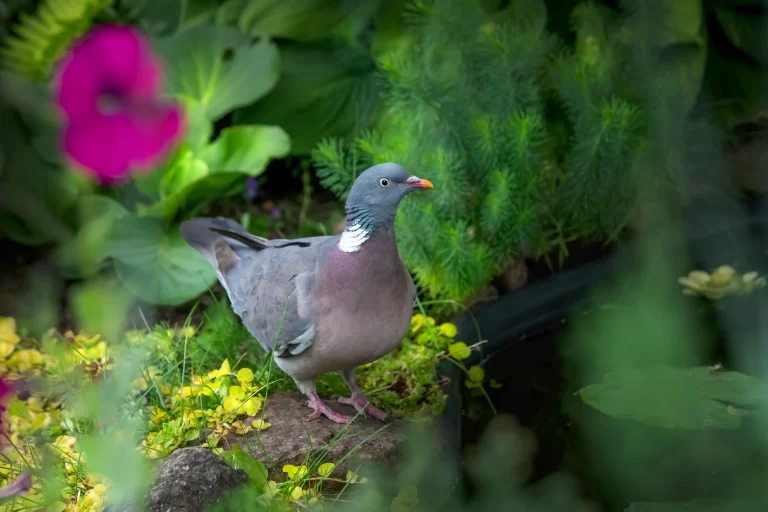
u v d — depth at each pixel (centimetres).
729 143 1097
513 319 884
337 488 654
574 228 956
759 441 692
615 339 841
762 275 918
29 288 933
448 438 716
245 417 682
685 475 668
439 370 798
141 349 742
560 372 816
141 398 682
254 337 793
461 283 862
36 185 966
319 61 1065
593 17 1002
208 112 981
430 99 866
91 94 362
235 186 976
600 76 934
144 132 366
